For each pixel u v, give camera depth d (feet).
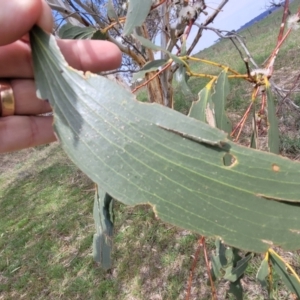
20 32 0.29
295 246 0.21
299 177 0.22
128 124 0.23
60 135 0.23
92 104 0.23
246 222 0.22
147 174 0.22
